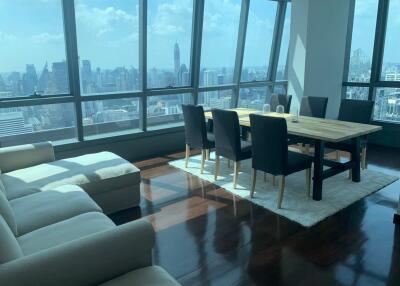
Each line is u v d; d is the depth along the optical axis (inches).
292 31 226.1
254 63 260.7
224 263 96.3
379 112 238.8
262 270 92.9
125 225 64.4
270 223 119.3
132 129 207.6
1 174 120.0
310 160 134.3
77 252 58.0
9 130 163.5
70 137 184.7
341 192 144.7
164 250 103.0
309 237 109.7
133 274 62.4
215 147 158.2
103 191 122.2
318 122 157.9
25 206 94.0
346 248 102.9
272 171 130.6
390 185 153.6
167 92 214.2
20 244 72.8
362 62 241.9
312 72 226.5
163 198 142.0
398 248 102.5
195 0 210.1
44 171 122.3
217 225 118.3
